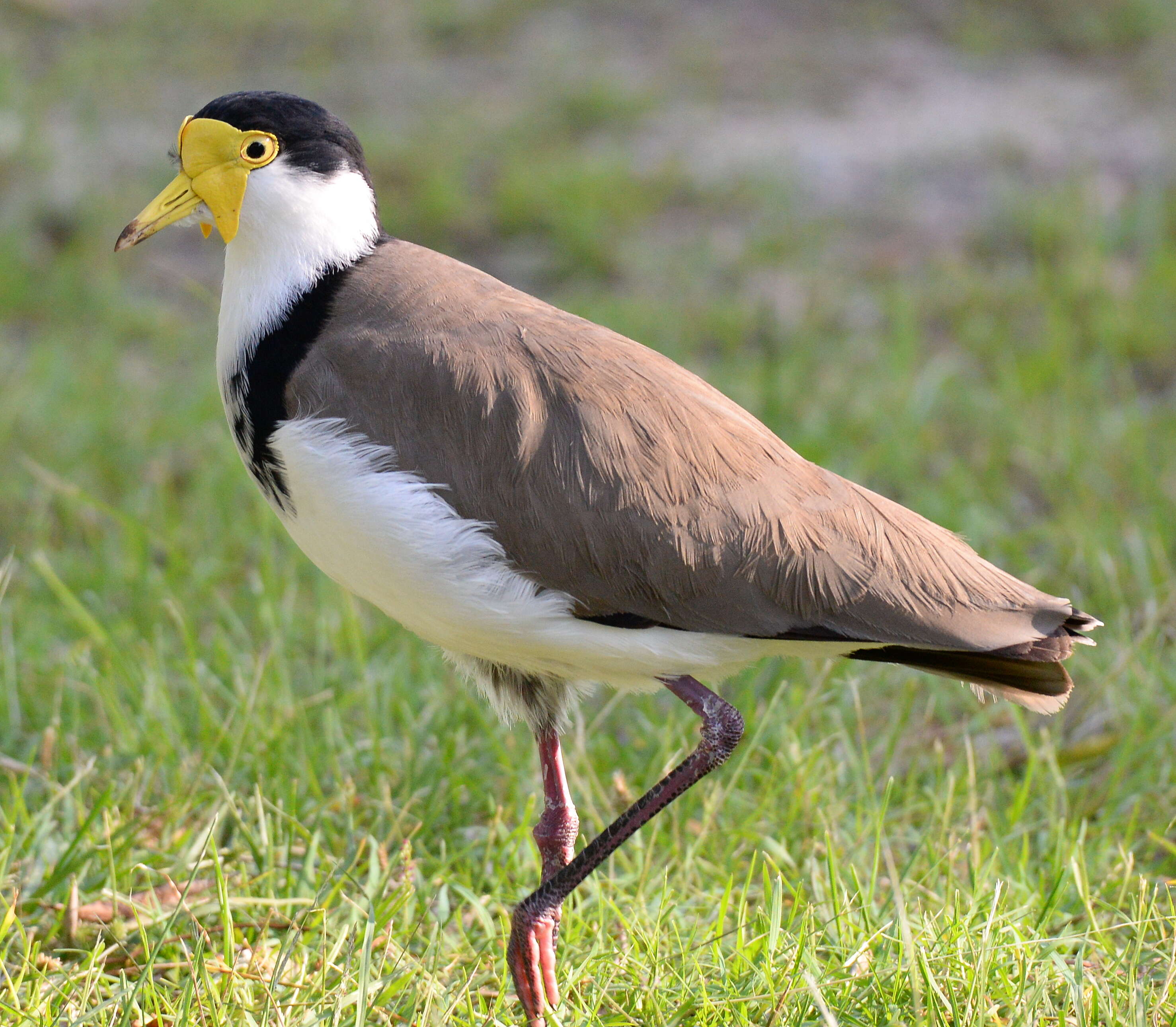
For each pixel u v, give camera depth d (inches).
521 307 318.3
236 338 321.7
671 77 1002.7
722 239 788.6
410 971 305.3
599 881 352.2
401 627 461.4
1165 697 422.6
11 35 1048.8
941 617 305.7
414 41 1071.6
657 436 304.0
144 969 303.0
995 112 939.3
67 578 504.7
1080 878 333.1
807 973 287.3
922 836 366.6
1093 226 747.4
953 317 695.7
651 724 416.5
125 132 912.9
